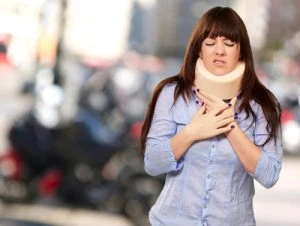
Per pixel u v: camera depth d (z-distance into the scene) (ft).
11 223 36.40
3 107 61.57
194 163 13.96
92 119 38.40
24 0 70.54
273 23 262.26
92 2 96.27
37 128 38.04
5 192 38.37
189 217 14.05
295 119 83.66
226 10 14.24
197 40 14.16
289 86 107.04
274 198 52.65
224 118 13.66
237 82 13.93
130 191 36.40
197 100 14.14
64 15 50.96
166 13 251.39
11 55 84.07
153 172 14.26
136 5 167.53
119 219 38.01
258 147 14.02
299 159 80.74
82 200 37.83
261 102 14.14
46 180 38.01
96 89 42.93
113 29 121.08
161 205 14.33
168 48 254.68
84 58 85.25
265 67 137.49
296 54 247.70
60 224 36.88
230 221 13.94
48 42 57.26
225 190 13.91
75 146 37.73
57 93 45.16
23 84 58.95
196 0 259.80
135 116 50.52
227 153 13.82
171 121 14.30
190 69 14.23
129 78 70.03
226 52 13.94
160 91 14.56
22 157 38.22
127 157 37.09
